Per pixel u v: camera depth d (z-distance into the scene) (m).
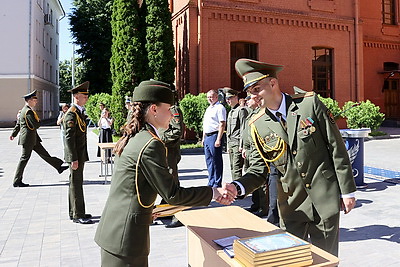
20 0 30.70
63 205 6.42
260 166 2.71
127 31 14.27
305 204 2.61
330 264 1.89
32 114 8.06
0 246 4.45
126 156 2.18
